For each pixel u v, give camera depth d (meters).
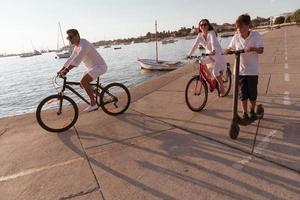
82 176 3.99
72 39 5.83
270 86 7.91
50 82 41.22
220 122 5.53
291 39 26.33
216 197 3.24
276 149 4.19
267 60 12.86
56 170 4.24
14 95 32.12
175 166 4.01
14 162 4.65
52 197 3.57
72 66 5.79
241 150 4.28
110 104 6.59
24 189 3.81
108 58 81.62
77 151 4.82
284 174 3.55
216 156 4.17
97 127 5.88
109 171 4.05
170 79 10.73
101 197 3.46
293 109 5.82
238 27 4.74
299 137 4.50
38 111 5.62
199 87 6.33
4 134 6.10
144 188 3.55
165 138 5.02
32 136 5.74
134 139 5.10
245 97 4.93
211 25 6.63
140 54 89.50
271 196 3.16
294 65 10.76
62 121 6.34
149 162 4.20
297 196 3.12
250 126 5.13
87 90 6.13
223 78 7.33
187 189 3.44
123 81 30.19
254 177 3.55
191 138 4.90
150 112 6.61
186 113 6.29
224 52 4.58
